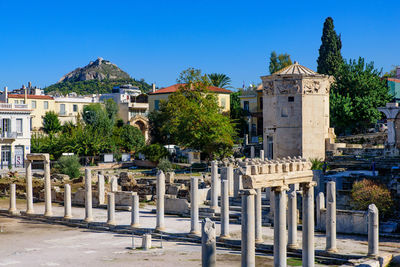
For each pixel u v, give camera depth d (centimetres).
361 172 4834
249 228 2123
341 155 5941
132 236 3631
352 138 7212
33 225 4409
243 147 8444
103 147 9194
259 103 10544
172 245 3459
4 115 8569
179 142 8281
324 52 9369
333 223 2991
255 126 10531
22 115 8775
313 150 6056
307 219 2484
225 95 11019
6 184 6469
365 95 7931
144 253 3188
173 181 5944
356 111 7794
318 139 6081
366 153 5831
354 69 8175
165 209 4734
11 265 2939
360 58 8231
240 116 10756
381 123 8375
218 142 7906
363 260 2716
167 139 11019
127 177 6191
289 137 6091
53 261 3019
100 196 5272
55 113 11356
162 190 3825
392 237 3416
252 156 6475
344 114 7750
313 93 6069
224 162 7125
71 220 4400
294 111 6072
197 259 2989
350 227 3588
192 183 3641
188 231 3756
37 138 9581
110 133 10288
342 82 8138
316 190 4278
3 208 5278
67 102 11712
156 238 3731
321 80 6100
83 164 8900
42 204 5588
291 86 6069
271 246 3156
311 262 2467
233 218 4200
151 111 11619
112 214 4128
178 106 9150
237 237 3500
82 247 3428
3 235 3931
